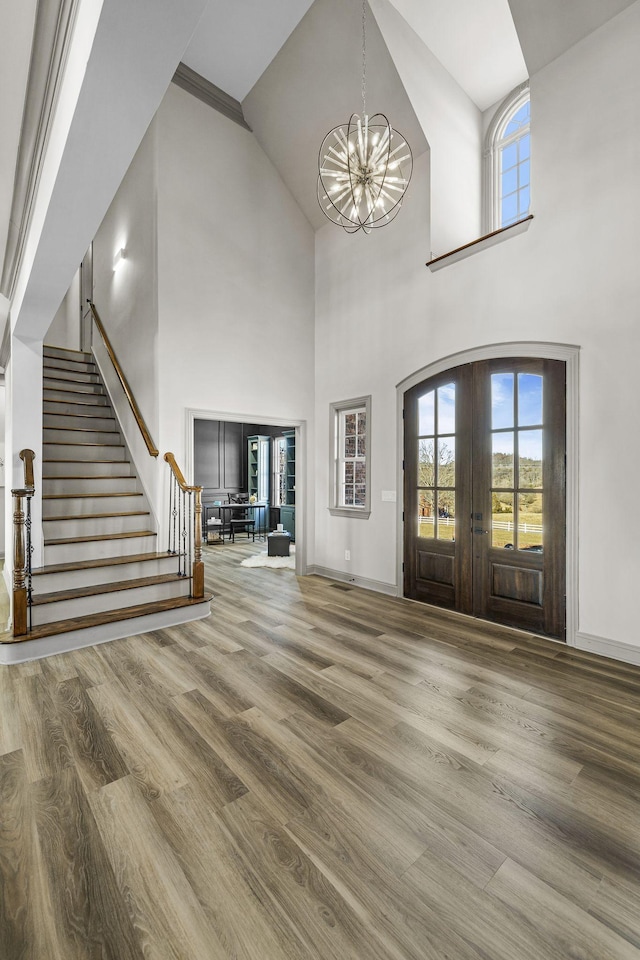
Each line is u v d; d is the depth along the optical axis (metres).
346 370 5.40
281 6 3.95
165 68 1.42
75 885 1.45
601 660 3.20
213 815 1.75
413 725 2.38
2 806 1.79
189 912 1.37
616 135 3.16
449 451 4.31
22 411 4.09
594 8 3.14
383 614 4.20
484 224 4.97
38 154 2.22
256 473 10.30
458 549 4.24
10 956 1.24
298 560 5.80
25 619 3.20
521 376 3.76
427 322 4.46
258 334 5.27
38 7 1.52
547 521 3.61
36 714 2.46
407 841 1.64
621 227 3.14
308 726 2.37
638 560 3.10
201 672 2.98
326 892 1.44
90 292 7.47
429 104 4.34
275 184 5.46
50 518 4.16
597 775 2.01
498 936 1.31
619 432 3.17
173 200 4.58
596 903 1.41
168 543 4.56
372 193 3.60
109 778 1.96
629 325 3.11
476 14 3.95
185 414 4.64
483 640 3.56
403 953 1.26
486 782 1.96
